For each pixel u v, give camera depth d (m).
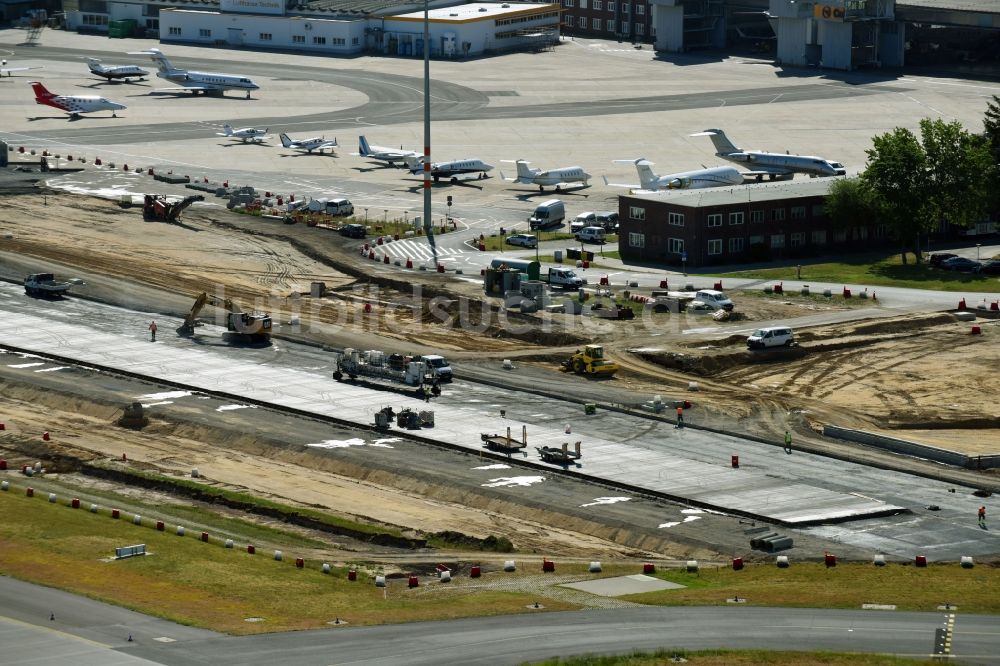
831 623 188.50
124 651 180.25
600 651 180.00
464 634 186.88
